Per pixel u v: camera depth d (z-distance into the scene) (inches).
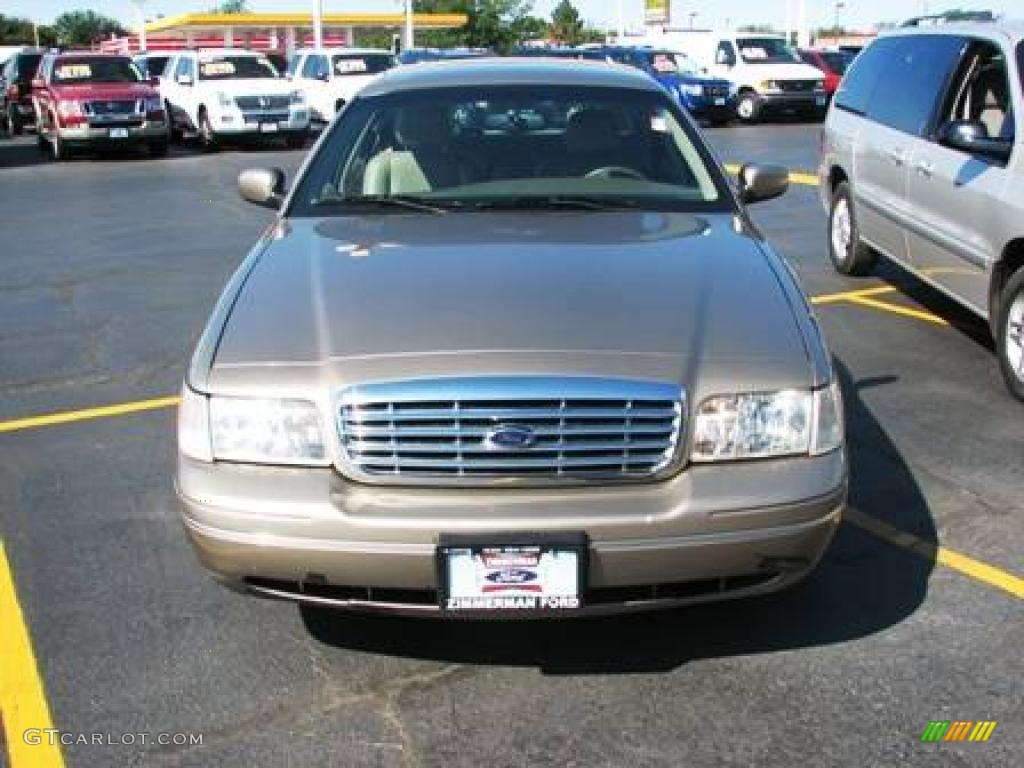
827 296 320.2
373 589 118.8
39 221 503.2
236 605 148.2
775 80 1010.7
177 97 920.9
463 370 116.5
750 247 151.3
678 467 117.4
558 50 1082.1
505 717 123.6
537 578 114.7
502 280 135.4
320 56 1032.8
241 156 818.8
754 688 128.2
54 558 162.4
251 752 118.2
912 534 167.6
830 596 148.8
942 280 259.3
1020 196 218.8
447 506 114.8
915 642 137.3
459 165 177.2
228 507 117.6
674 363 118.8
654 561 115.5
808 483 118.6
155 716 124.6
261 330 127.7
